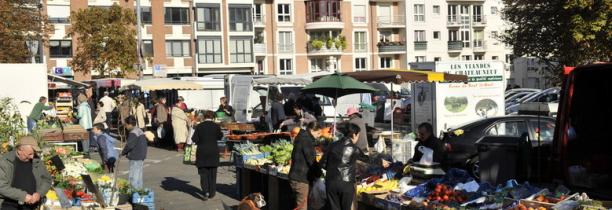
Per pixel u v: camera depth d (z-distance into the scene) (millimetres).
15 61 29875
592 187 7930
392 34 66312
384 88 31203
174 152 21766
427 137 10289
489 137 9180
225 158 19438
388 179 9688
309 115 18312
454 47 67438
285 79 26312
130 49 42812
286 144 12008
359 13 64688
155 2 55969
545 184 8477
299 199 9680
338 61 63719
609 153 7887
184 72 57094
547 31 31234
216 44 58344
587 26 28203
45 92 18781
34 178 7680
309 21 63094
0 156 7562
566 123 8148
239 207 8023
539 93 28203
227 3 58625
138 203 10438
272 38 61844
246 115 26562
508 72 62688
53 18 52375
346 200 8555
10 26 29734
